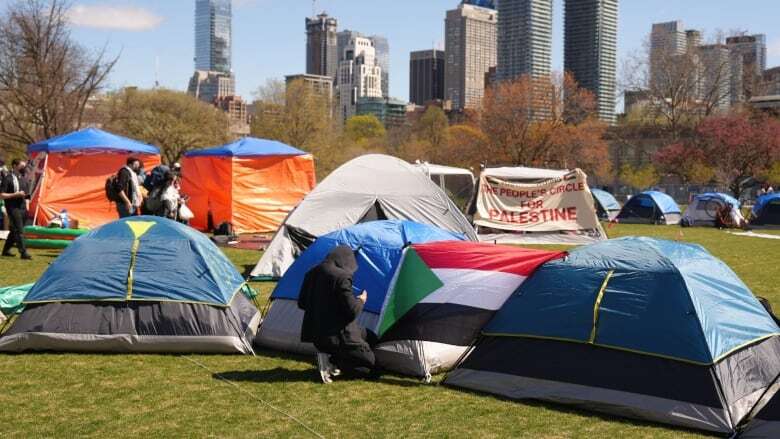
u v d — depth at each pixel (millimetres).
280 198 23766
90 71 39438
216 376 7812
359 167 13914
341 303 7465
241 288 9500
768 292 13914
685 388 6508
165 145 63812
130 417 6516
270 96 74562
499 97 67812
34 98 37844
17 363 8141
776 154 57781
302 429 6262
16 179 16031
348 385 7559
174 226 9172
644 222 37000
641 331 6812
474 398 7172
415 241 8938
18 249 16375
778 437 5988
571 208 23719
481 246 8297
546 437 6137
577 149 66312
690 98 73500
